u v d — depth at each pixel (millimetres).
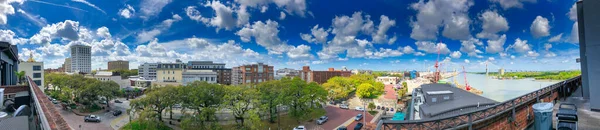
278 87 44406
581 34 14023
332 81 85875
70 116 49156
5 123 7914
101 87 56531
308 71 141500
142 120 36812
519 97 10219
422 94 31906
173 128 40344
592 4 10391
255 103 38875
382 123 6887
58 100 62875
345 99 77312
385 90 106875
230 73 109500
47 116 6695
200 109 39188
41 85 55969
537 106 8883
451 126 7496
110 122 44844
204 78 85625
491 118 8492
